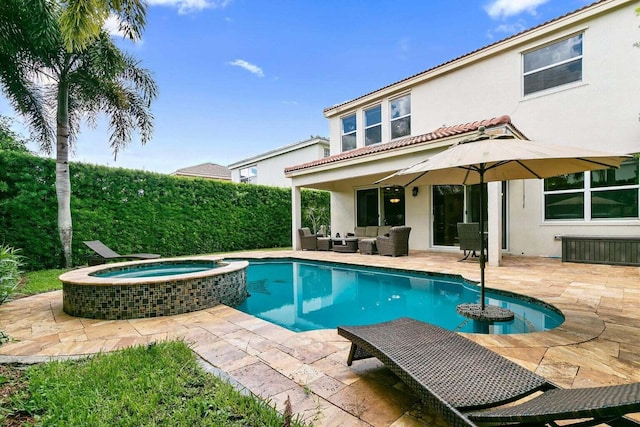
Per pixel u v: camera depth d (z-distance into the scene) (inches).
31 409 89.4
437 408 75.5
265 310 229.9
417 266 326.3
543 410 62.5
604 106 331.3
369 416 87.2
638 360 115.3
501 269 293.9
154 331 159.8
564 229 355.6
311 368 116.8
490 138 155.4
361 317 211.5
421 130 485.1
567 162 156.3
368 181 550.0
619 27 321.7
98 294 182.2
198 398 95.0
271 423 83.4
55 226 362.0
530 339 135.3
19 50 325.7
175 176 474.0
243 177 1006.4
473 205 425.7
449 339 111.1
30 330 162.1
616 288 217.6
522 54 388.5
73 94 394.3
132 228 426.6
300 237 525.7
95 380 105.7
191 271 302.8
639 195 316.2
